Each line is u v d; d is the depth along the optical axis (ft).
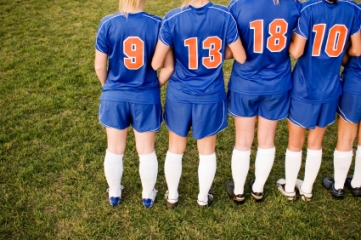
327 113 9.59
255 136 14.40
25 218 10.55
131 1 8.34
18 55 20.06
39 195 11.33
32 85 17.13
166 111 9.57
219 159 13.08
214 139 9.97
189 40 8.39
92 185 11.70
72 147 13.41
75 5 28.04
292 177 10.80
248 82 9.13
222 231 10.18
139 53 8.74
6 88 16.81
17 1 28.17
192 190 11.64
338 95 9.43
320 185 11.84
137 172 12.33
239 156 10.30
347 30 8.64
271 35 8.57
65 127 14.43
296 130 9.97
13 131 14.03
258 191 10.95
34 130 14.10
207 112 9.12
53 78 17.78
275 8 8.34
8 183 11.74
